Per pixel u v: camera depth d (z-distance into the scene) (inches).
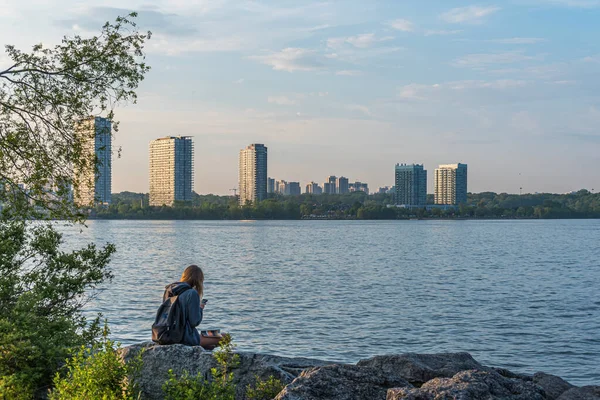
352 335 1069.1
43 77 519.5
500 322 1214.3
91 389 267.1
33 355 337.1
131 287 1699.1
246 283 1918.1
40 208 510.9
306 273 2281.0
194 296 324.2
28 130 521.3
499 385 243.1
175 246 4119.1
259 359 310.3
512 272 2348.7
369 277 2132.1
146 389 297.3
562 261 2935.5
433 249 3929.6
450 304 1459.2
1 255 399.2
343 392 259.4
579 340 1045.8
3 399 308.8
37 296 367.9
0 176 504.1
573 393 287.7
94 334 410.9
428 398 232.5
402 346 992.2
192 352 300.0
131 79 520.7
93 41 521.7
